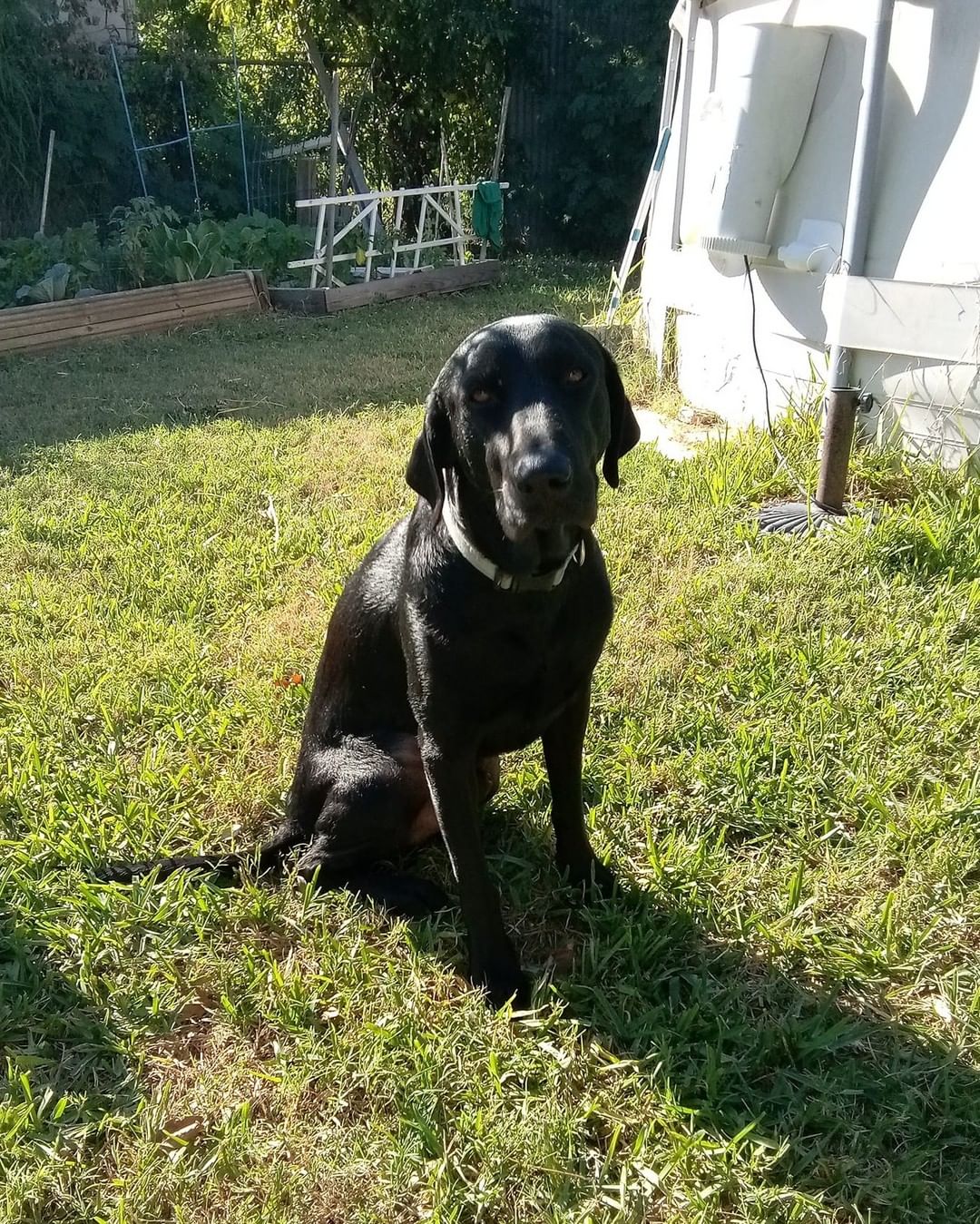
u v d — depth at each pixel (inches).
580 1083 32.4
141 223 161.3
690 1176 29.0
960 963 36.7
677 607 58.9
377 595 40.3
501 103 213.8
